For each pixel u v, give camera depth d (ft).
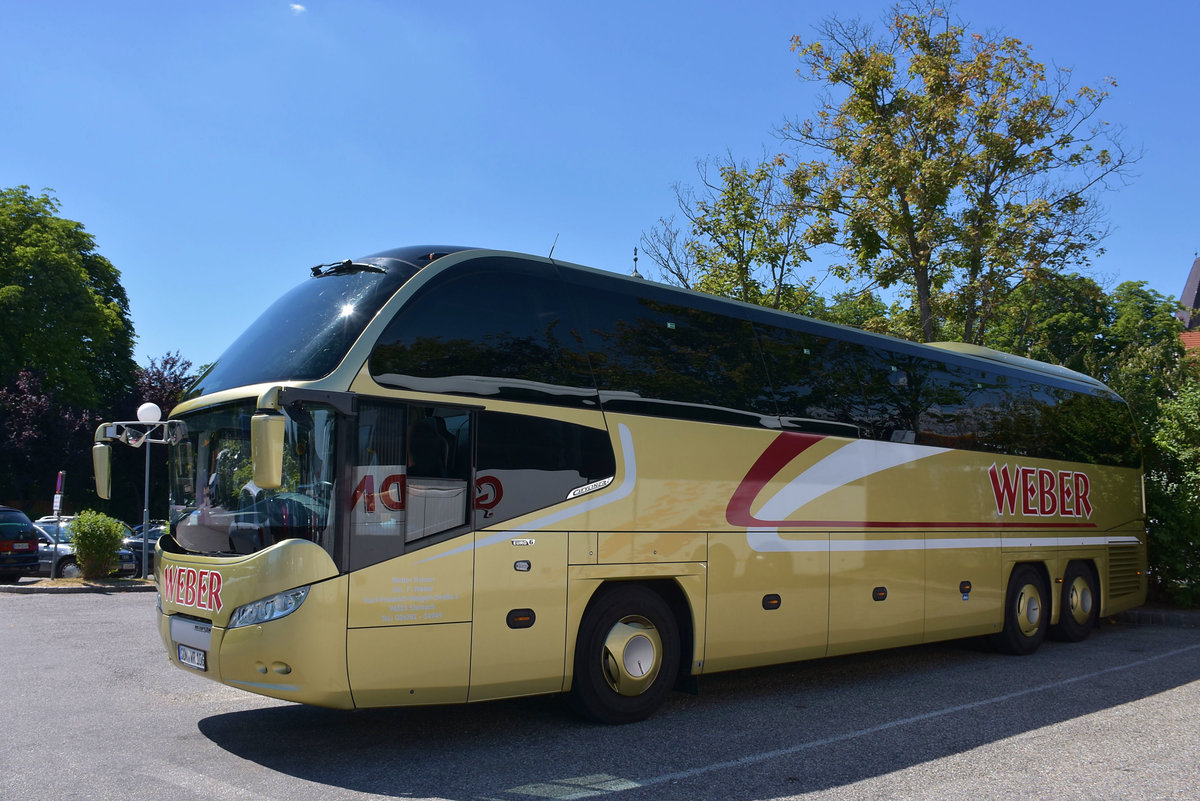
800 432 27.99
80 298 137.18
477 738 21.56
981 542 34.73
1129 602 44.88
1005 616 35.83
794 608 26.96
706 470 25.04
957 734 22.52
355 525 18.54
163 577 21.45
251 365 20.85
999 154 76.89
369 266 21.36
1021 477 37.55
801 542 27.40
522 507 21.03
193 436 21.80
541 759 19.74
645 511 23.39
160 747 20.43
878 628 29.73
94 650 34.32
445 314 20.79
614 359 23.70
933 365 34.35
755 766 19.35
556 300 22.94
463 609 19.76
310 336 20.21
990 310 78.18
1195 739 22.13
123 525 69.82
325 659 17.94
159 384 139.64
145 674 29.37
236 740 21.13
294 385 18.79
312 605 17.93
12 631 39.78
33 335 135.44
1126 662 34.86
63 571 70.13
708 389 25.76
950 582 32.91
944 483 33.27
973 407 35.68
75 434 130.31
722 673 31.83
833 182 81.51
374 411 19.21
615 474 22.90
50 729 22.06
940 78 77.25
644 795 17.28
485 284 21.68
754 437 26.55
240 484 19.67
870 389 31.12
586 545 22.06
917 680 30.58
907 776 18.72
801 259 89.51
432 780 18.07
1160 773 19.13
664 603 24.06
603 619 22.56
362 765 19.11
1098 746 21.39
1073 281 79.97
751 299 90.89
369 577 18.57
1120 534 44.52
